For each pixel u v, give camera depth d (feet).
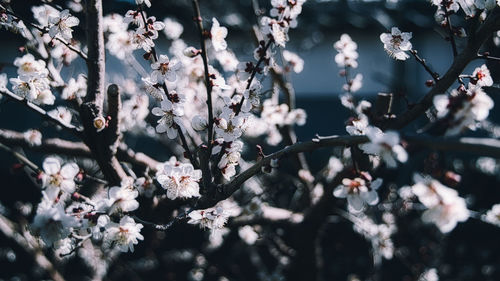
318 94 20.01
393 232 10.67
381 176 7.59
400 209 10.59
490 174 15.35
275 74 8.34
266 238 11.22
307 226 8.42
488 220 7.59
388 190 10.67
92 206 5.14
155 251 15.88
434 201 4.00
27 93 5.55
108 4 8.85
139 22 5.52
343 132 19.57
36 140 6.95
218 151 5.41
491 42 7.74
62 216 4.55
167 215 6.29
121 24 7.66
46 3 6.46
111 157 5.69
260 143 10.24
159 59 5.21
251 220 8.05
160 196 6.26
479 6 5.31
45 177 4.98
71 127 5.55
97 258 12.07
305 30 16.93
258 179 10.76
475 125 4.67
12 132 6.93
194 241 15.79
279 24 5.58
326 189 7.98
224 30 5.66
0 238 14.06
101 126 5.39
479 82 5.61
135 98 8.75
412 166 9.65
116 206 4.99
